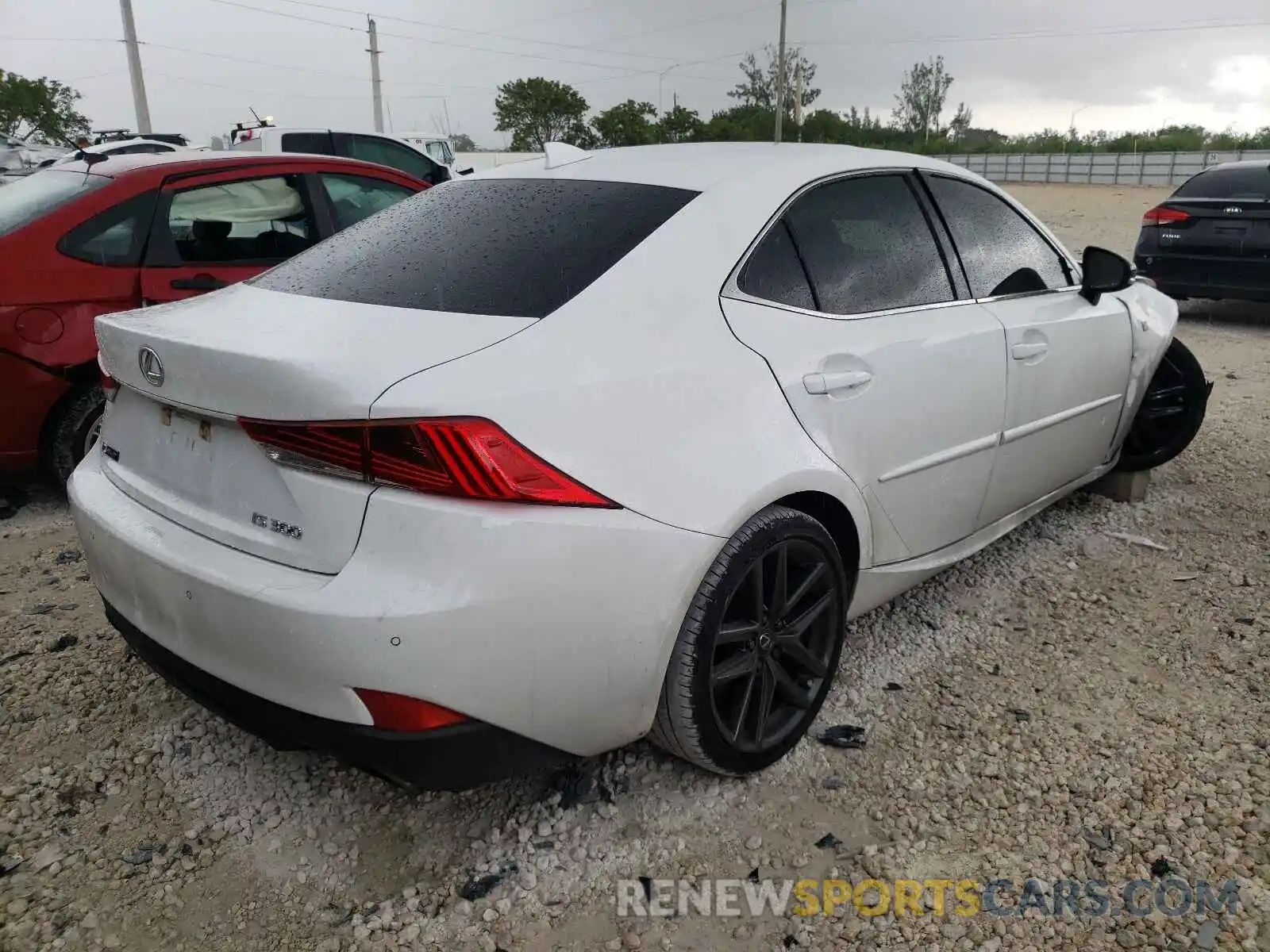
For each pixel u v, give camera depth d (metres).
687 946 2.03
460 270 2.36
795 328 2.50
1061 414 3.53
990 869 2.23
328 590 1.87
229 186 4.81
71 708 2.86
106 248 4.34
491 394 1.91
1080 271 3.82
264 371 1.94
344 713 1.89
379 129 46.34
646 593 2.05
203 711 2.85
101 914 2.11
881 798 2.47
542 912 2.11
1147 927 2.06
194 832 2.36
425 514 1.84
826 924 2.08
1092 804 2.43
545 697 1.99
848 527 2.66
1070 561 3.86
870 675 3.04
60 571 3.83
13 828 2.36
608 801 2.44
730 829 2.36
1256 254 8.38
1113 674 3.04
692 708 2.25
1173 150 48.78
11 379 4.08
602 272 2.27
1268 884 2.17
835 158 2.89
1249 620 3.35
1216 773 2.54
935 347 2.86
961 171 3.34
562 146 3.04
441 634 1.83
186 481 2.22
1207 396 4.28
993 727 2.76
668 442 2.12
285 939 2.05
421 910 2.12
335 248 2.79
